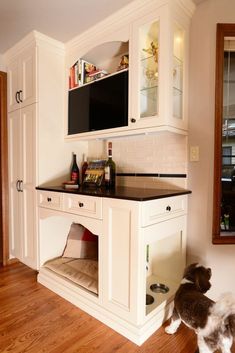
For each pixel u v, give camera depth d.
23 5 1.59
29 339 1.38
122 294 1.42
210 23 1.60
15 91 2.28
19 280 2.09
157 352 1.29
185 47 1.65
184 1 1.55
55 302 1.75
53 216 1.96
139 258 1.32
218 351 1.29
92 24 1.82
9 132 2.38
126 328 1.39
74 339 1.38
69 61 2.14
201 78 1.65
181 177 1.75
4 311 1.63
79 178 2.29
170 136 1.81
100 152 2.33
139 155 2.00
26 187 2.17
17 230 2.31
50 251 2.12
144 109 1.65
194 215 1.70
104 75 1.97
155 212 1.41
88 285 1.69
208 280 1.41
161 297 1.63
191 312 1.25
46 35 1.99
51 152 2.14
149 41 1.64
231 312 1.13
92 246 2.17
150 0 1.51
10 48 2.22
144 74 1.65
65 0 1.54
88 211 1.60
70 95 2.18
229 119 1.76
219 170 1.63
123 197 1.37
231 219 1.80
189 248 1.73
